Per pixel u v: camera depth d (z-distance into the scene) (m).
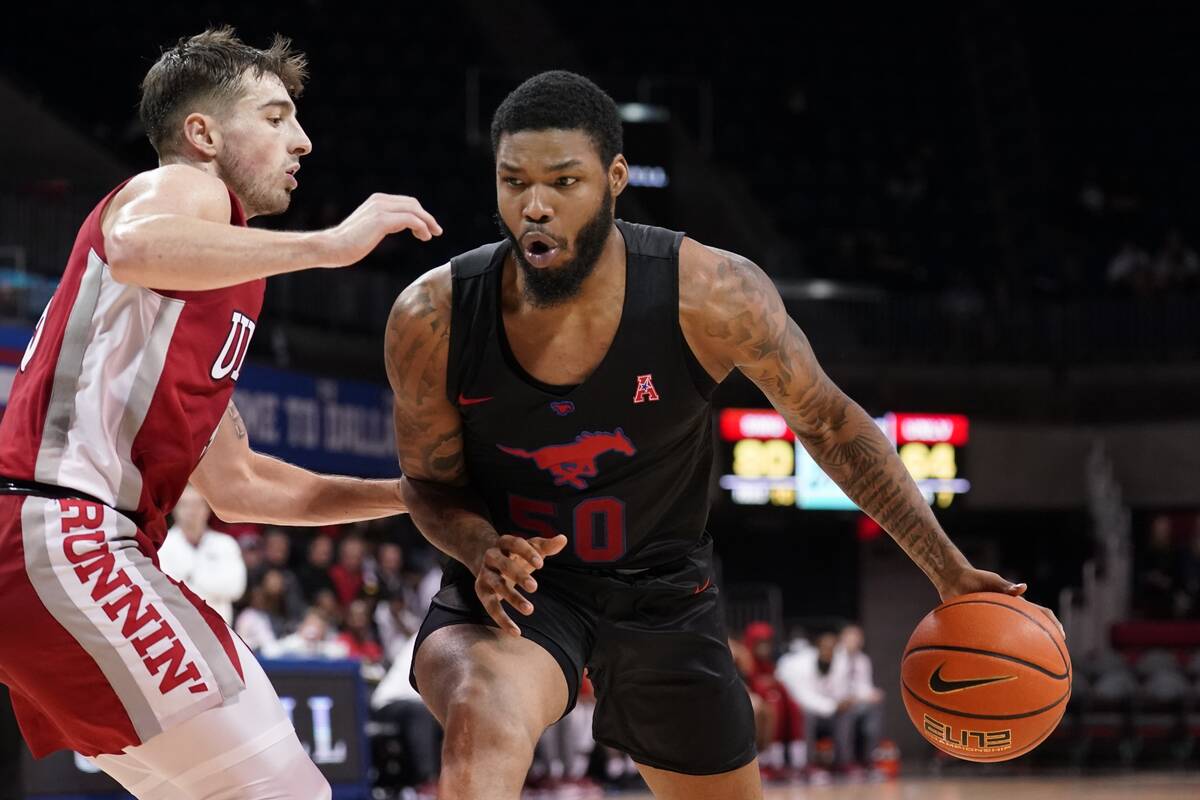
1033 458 29.52
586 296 4.79
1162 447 29.55
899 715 28.48
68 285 4.78
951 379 29.20
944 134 35.75
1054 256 32.97
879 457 5.43
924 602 28.64
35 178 23.64
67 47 29.17
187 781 4.74
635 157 25.30
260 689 4.87
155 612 4.65
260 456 5.76
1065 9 37.03
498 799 4.39
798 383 5.16
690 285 4.85
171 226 4.32
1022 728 5.04
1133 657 26.48
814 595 28.83
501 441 5.00
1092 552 29.89
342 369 23.30
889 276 32.41
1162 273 31.20
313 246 4.31
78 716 4.67
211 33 5.14
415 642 5.14
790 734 22.50
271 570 16.86
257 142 5.08
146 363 4.70
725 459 25.55
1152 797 17.31
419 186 30.36
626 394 4.87
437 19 33.03
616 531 5.16
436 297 4.88
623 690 5.33
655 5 35.75
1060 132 35.78
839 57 36.44
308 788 4.87
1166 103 36.16
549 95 4.50
